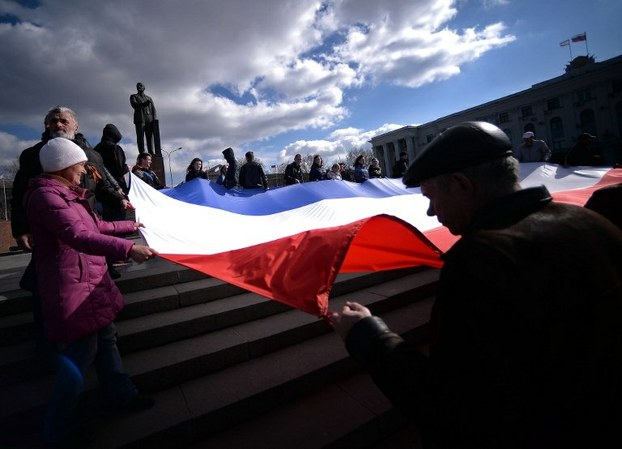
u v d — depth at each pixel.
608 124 47.50
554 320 0.71
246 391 2.47
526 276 0.73
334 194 5.89
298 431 2.27
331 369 2.78
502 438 0.71
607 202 1.36
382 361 0.89
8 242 10.02
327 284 1.42
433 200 1.00
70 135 2.75
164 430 2.12
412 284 4.16
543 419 0.72
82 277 1.96
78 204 2.08
